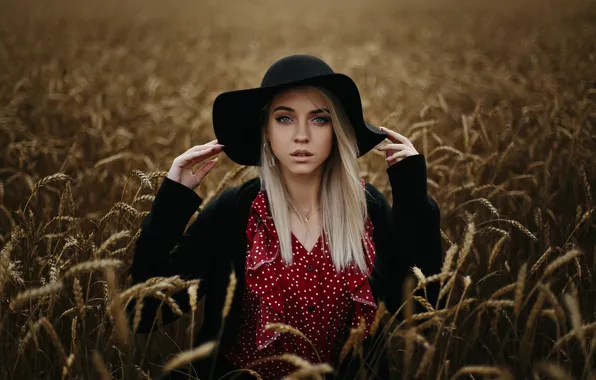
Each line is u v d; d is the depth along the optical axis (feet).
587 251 9.86
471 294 9.50
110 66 39.58
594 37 42.75
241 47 54.95
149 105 23.67
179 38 60.44
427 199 7.30
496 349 8.39
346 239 6.99
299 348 7.06
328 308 6.98
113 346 6.88
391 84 31.27
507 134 16.87
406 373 5.89
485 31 57.06
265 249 6.96
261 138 7.26
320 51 50.14
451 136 18.63
